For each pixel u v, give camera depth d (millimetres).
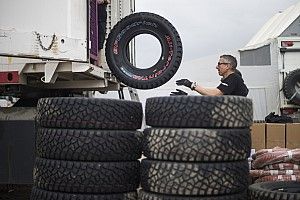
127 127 3971
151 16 6406
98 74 5914
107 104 3893
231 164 3650
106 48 6492
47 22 4793
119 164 3887
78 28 4891
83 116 3836
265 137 6734
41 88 6484
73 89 6664
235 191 3662
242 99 3750
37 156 4117
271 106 10594
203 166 3574
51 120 3920
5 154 5719
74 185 3793
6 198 6023
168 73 6391
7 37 4797
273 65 10633
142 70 6477
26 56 4797
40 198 3906
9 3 4809
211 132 3590
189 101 3650
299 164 4824
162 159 3670
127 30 6469
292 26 10664
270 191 3709
